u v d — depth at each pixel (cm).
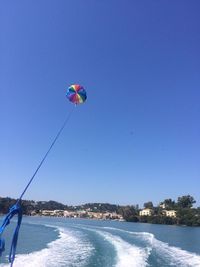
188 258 2922
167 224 12081
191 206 14200
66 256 2667
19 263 2266
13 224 6469
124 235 4625
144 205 15088
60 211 16275
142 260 2675
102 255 2789
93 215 15488
